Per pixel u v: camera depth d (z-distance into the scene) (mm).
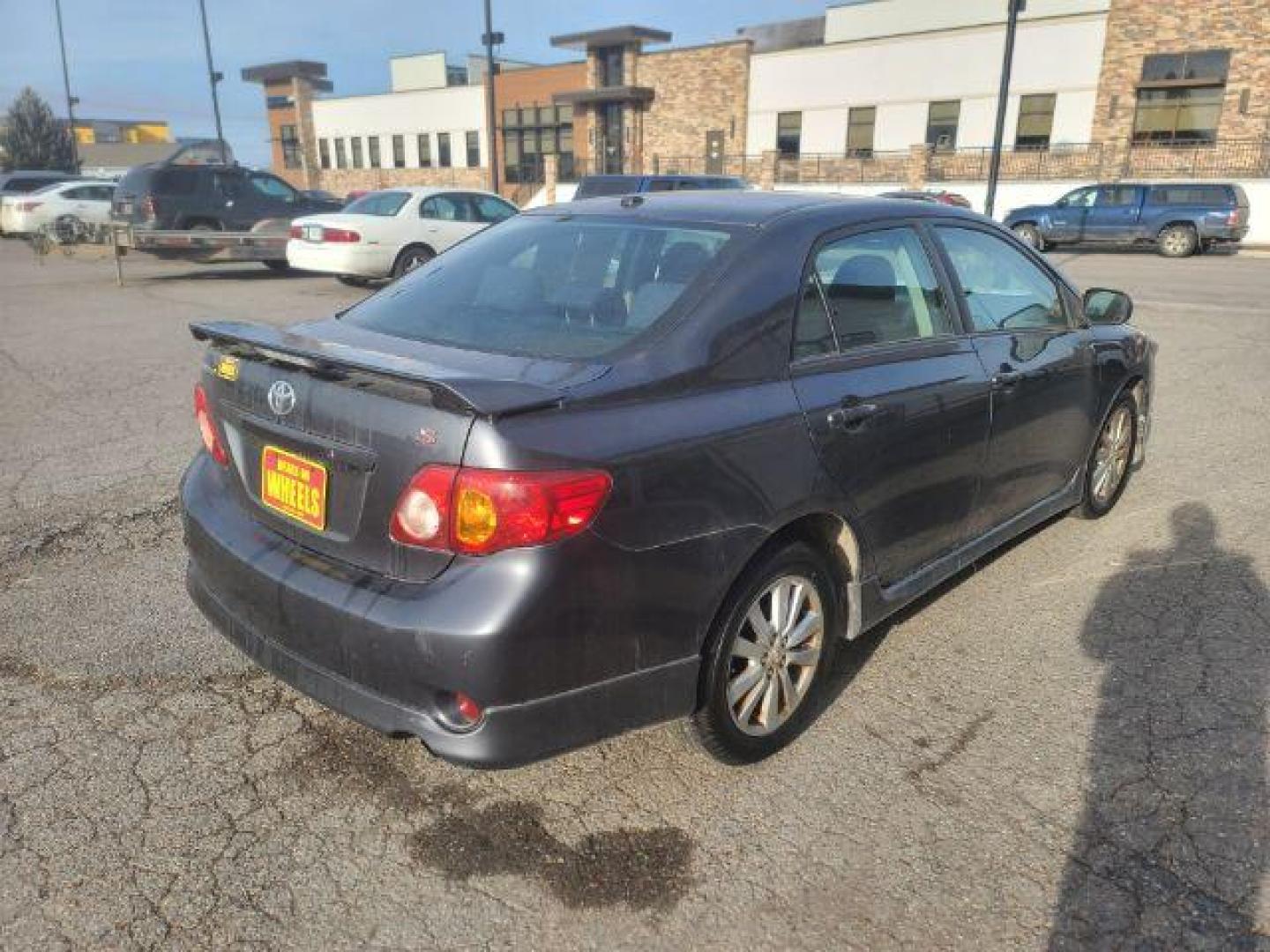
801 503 2758
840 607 3119
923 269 3461
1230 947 2246
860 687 3367
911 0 33125
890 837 2615
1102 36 28953
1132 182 25219
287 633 2562
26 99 55344
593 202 3594
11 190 27969
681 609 2498
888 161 33500
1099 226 23312
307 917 2320
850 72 33844
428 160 49719
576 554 2270
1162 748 3004
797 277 2914
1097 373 4418
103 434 6211
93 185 22984
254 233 15734
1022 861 2521
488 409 2154
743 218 3070
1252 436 6461
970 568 4363
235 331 2816
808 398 2811
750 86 36562
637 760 2945
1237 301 13383
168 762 2885
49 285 15188
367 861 2508
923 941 2270
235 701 3211
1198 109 27922
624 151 40719
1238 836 2613
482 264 3285
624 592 2371
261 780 2818
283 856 2518
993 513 3807
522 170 45844
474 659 2223
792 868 2498
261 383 2674
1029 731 3107
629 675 2445
